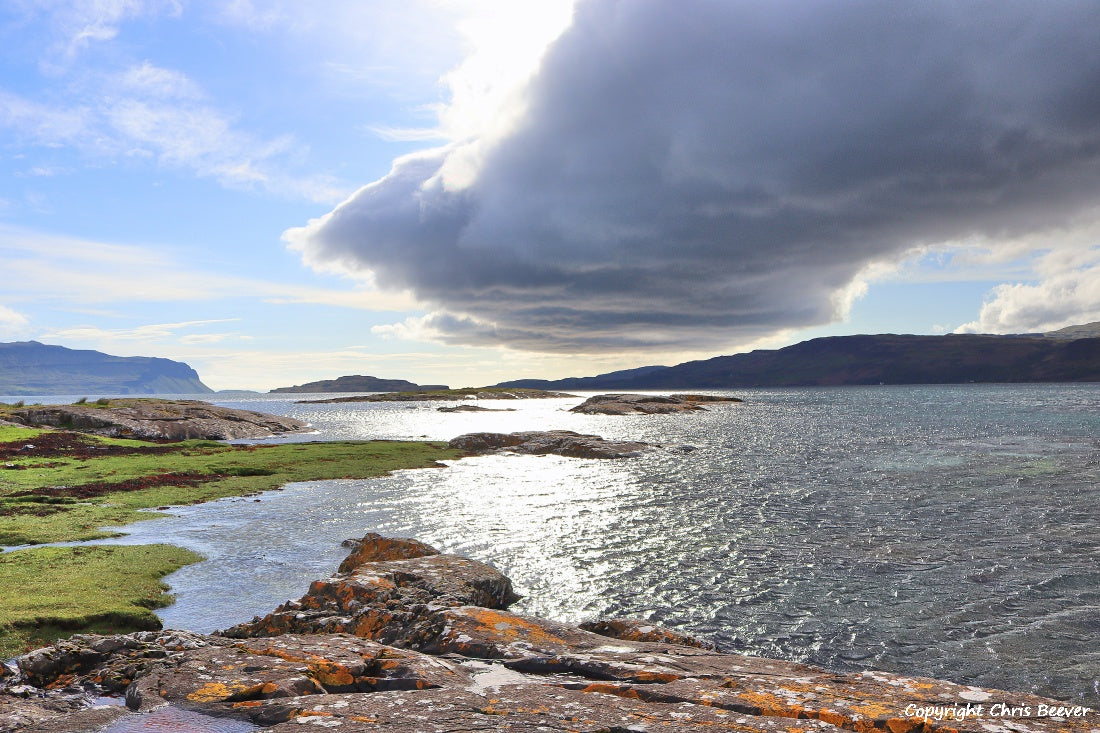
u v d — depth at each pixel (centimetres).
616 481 4966
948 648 1745
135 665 942
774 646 1788
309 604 1864
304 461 5906
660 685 826
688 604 2148
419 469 5734
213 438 9056
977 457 5972
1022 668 1606
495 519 3553
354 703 738
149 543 2941
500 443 7412
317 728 656
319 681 872
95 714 742
